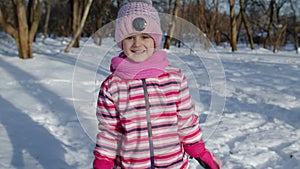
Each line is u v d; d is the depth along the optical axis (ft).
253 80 27.07
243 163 11.10
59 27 102.99
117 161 5.94
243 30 118.32
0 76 24.30
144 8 5.64
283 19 86.74
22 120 14.33
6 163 9.90
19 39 33.47
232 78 27.96
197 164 10.44
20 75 24.95
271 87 24.02
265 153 11.92
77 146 11.71
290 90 22.90
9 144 11.44
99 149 5.81
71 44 43.98
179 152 5.91
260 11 99.14
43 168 9.81
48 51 45.52
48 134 12.73
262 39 106.63
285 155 11.84
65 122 14.32
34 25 34.17
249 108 18.10
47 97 18.66
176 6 52.85
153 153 5.74
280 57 53.01
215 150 12.05
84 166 10.11
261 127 14.93
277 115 16.81
